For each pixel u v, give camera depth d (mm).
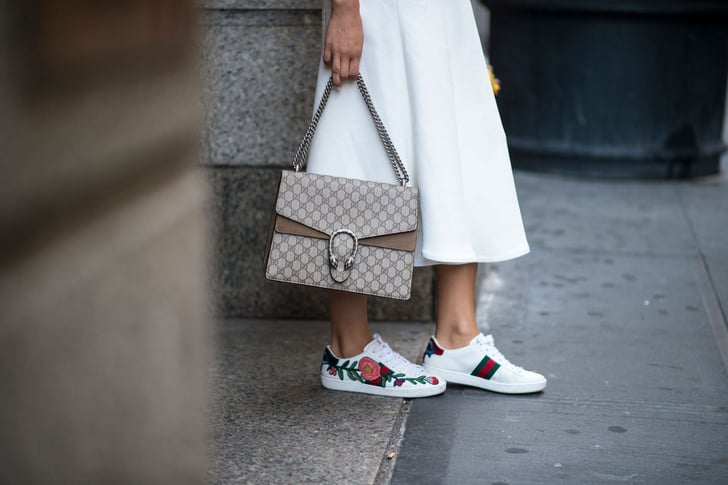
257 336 3146
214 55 3166
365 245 2281
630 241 4473
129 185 1042
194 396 1229
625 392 2648
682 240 4488
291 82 3172
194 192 1183
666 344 3104
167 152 1109
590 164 5891
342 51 2369
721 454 2213
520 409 2496
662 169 5840
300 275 2293
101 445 1036
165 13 1086
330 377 2609
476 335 2646
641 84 5711
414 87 2383
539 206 5156
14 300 899
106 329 1026
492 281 3887
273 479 2016
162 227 1111
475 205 2514
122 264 1041
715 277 3912
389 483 2021
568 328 3283
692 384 2725
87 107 971
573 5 5621
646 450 2229
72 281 967
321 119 2457
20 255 902
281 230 2301
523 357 2967
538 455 2188
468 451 2205
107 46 995
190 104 1144
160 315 1133
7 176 879
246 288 3348
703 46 5738
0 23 868
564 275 3947
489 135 2525
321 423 2359
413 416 2438
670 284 3818
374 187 2299
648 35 5633
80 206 968
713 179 5938
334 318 2604
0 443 897
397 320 3312
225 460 2115
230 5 3121
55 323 951
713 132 5965
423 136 2385
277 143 3213
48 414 956
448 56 2430
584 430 2352
